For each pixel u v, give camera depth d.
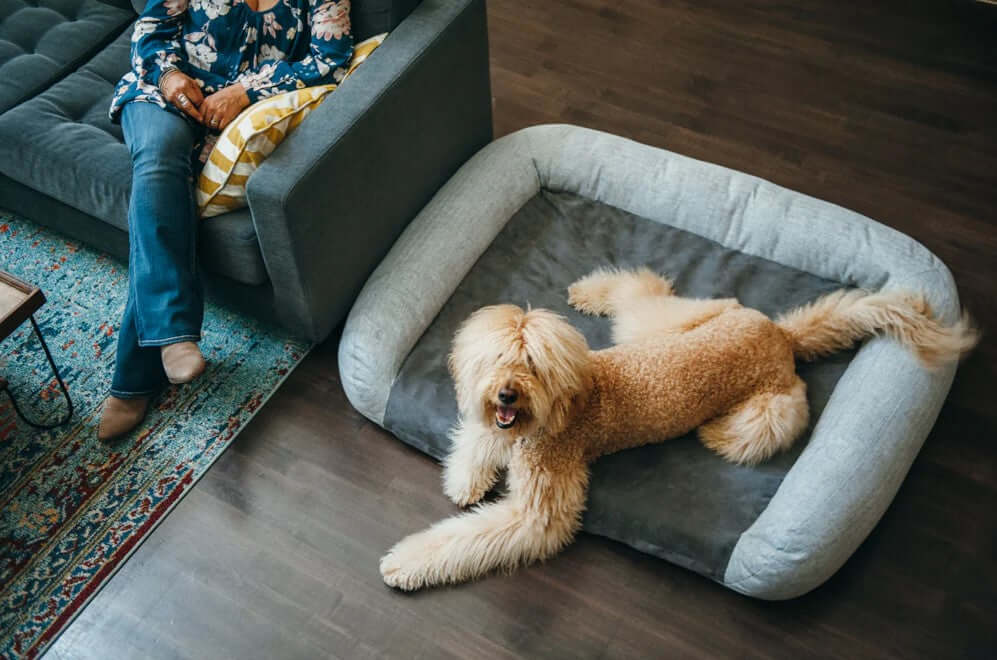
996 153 2.74
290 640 1.83
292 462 2.09
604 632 1.83
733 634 1.83
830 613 1.85
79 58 2.49
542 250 2.38
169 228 2.01
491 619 1.85
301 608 1.87
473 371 1.64
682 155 2.66
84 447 2.11
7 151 2.25
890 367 1.98
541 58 3.06
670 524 1.87
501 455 1.91
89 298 2.40
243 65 2.23
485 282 2.30
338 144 1.95
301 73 2.18
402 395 2.06
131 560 1.94
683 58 3.04
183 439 2.12
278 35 2.25
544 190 2.52
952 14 3.15
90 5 2.61
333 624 1.85
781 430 1.89
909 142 2.78
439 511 2.01
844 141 2.78
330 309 2.18
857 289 2.23
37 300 1.84
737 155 2.75
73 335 2.32
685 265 2.34
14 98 2.35
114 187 2.12
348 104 2.02
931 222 2.57
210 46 2.21
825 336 2.06
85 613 1.87
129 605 1.88
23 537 1.97
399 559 1.88
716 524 1.86
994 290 2.41
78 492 2.04
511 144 2.50
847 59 3.02
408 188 2.30
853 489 1.82
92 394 2.21
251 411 2.18
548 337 1.60
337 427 2.15
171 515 2.01
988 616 1.85
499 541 1.85
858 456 1.85
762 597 1.82
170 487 2.05
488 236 2.37
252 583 1.91
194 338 2.01
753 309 2.08
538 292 2.28
